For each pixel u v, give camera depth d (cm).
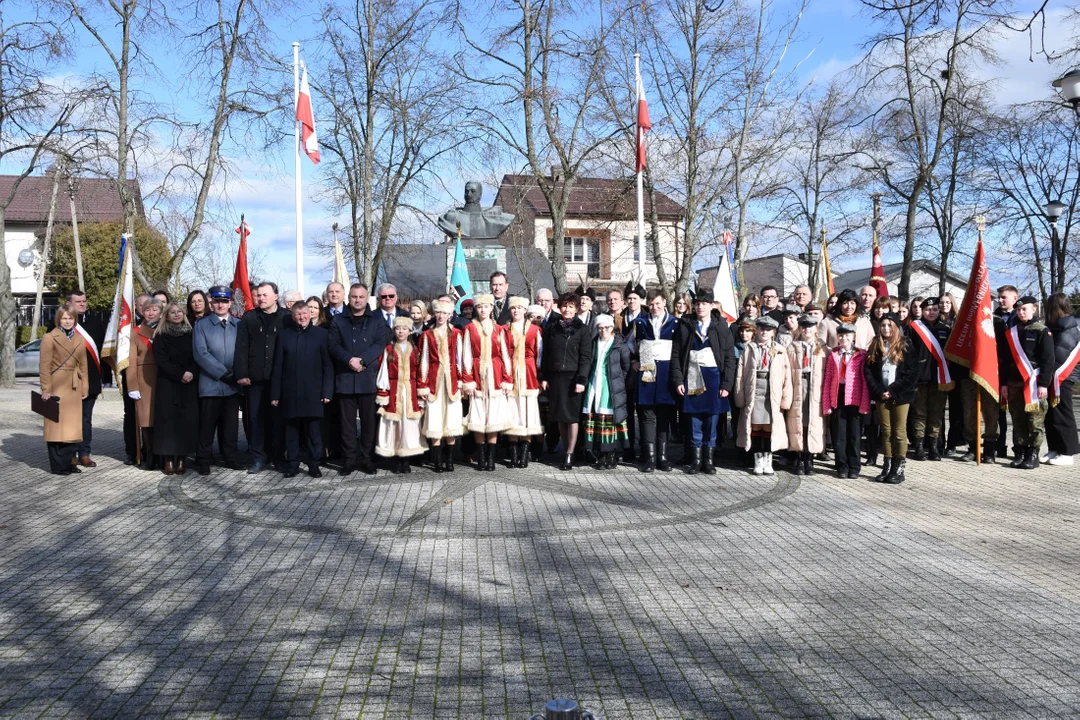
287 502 867
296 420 997
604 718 398
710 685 433
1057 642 485
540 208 3631
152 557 670
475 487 936
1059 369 1034
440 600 566
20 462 1116
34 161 2305
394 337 1006
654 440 1030
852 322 1054
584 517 799
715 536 728
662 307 1031
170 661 467
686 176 2114
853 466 987
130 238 1083
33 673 451
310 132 1433
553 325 1041
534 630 511
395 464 1038
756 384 997
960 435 1152
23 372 3309
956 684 431
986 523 768
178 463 1019
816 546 694
